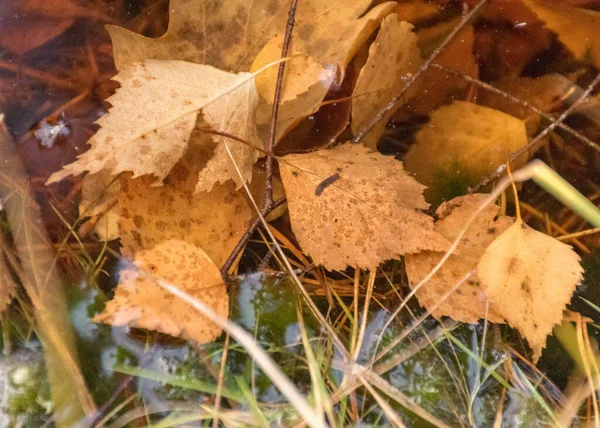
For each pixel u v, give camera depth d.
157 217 0.28
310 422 0.26
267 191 0.28
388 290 0.29
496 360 0.28
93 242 0.28
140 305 0.27
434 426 0.27
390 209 0.28
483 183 0.29
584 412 0.27
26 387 0.27
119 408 0.27
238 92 0.28
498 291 0.27
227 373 0.27
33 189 0.29
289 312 0.28
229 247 0.28
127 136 0.26
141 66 0.27
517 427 0.27
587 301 0.28
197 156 0.28
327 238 0.28
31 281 0.28
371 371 0.27
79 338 0.27
